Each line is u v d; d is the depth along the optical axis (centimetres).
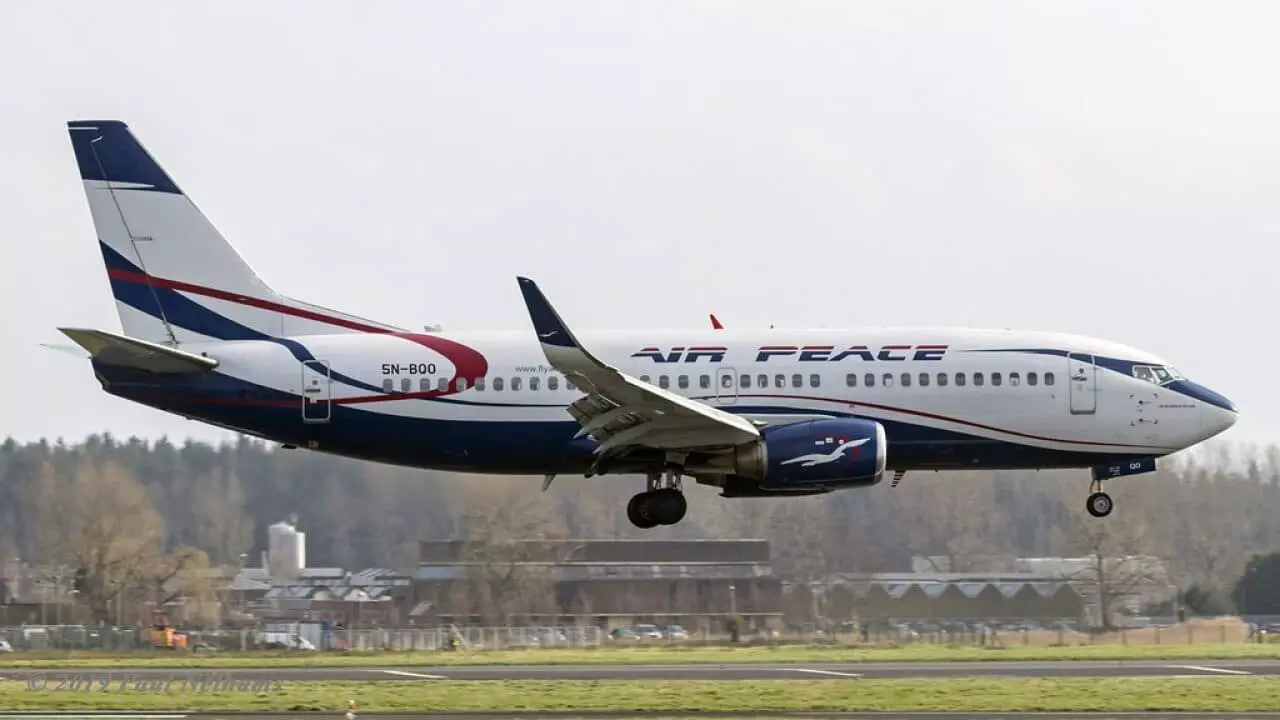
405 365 15762
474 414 15712
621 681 13150
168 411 15862
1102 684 12544
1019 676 13762
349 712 11188
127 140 16238
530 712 11231
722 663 15988
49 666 15938
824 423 15425
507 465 16000
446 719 10956
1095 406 15988
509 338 16025
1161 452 16225
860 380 15775
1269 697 11694
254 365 15750
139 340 15350
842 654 17512
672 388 15650
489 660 16575
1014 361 15962
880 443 15312
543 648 19562
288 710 11344
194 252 16200
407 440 15812
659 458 15650
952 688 12262
